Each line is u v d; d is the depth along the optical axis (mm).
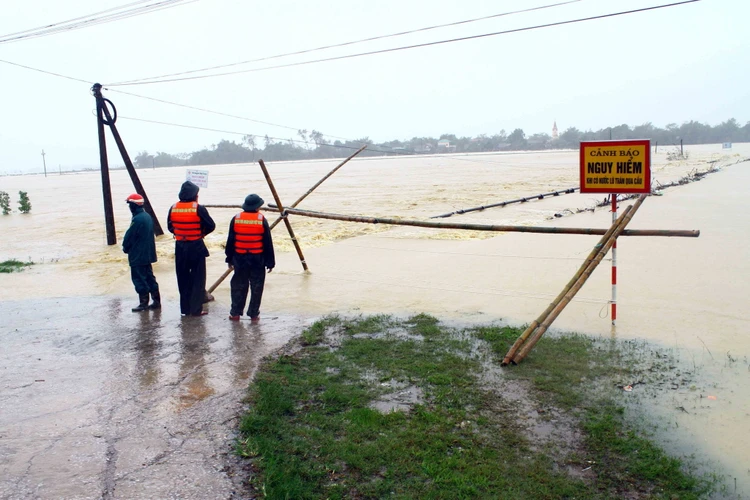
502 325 8227
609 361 6746
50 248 17469
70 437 5023
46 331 8281
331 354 7059
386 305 9469
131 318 8922
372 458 4656
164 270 13102
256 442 4840
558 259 12836
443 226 8898
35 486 4258
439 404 5617
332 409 5535
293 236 11906
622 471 4512
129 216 27219
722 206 22219
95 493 4180
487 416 5379
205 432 5105
